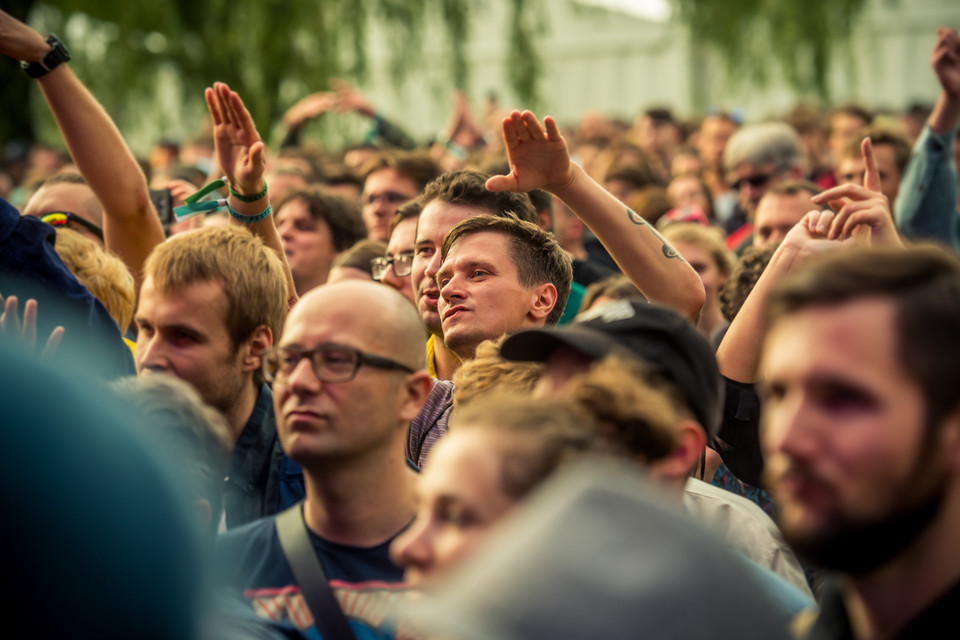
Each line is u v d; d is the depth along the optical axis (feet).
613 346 10.01
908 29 95.91
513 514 7.44
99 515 4.56
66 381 4.70
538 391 10.27
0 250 15.07
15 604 4.45
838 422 6.61
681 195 39.24
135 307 19.02
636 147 44.32
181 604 4.77
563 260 16.80
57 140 70.28
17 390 4.57
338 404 10.43
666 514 5.55
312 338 10.55
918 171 24.16
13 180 57.26
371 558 10.65
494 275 15.90
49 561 4.48
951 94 23.56
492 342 12.87
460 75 69.15
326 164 39.42
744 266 20.24
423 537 7.59
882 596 6.95
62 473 4.52
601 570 5.22
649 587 5.17
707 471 15.39
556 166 15.12
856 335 6.64
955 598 6.70
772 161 32.07
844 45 79.36
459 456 7.64
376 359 10.55
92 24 65.82
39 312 14.98
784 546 12.84
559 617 5.08
